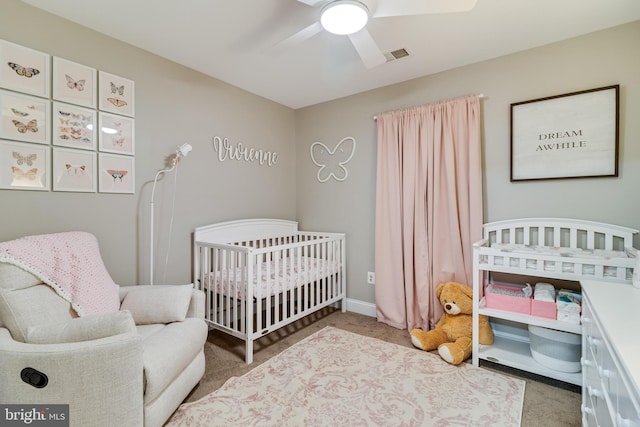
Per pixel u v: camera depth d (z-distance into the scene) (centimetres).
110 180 202
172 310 172
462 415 153
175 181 239
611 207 193
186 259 248
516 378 187
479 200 230
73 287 154
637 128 186
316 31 156
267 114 321
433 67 247
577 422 149
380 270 280
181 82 242
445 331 228
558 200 210
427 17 180
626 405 75
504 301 194
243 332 208
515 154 223
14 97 163
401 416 152
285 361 207
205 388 176
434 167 251
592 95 197
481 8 172
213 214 268
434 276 250
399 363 204
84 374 115
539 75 215
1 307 131
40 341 125
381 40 206
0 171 160
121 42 206
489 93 234
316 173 338
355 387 176
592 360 121
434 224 249
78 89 187
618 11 176
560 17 181
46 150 175
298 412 155
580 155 201
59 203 181
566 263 171
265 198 320
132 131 212
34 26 170
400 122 269
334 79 271
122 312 130
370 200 300
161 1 166
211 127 265
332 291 296
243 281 207
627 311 109
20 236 167
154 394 131
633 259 153
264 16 180
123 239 210
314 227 340
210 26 190
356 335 251
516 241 224
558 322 174
